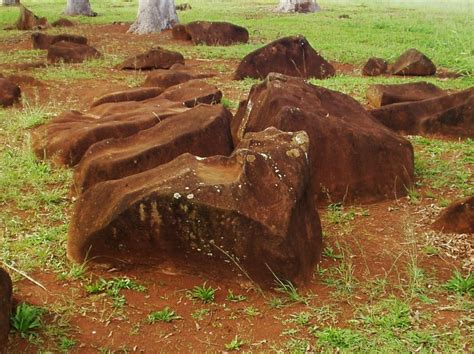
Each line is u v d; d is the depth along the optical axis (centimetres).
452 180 483
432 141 568
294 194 340
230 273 341
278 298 335
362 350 290
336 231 409
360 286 344
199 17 1567
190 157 369
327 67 850
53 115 638
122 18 1628
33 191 463
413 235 401
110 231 345
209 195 327
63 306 326
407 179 466
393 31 1246
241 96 732
